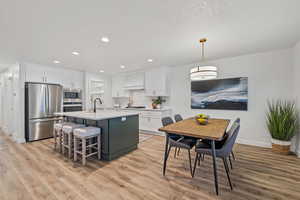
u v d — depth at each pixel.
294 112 2.83
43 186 1.82
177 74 4.58
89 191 1.72
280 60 3.07
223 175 2.07
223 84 3.72
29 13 1.68
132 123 3.12
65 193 1.68
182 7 1.60
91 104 5.25
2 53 3.08
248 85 3.43
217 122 2.64
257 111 3.34
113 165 2.40
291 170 2.20
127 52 3.11
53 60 3.67
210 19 1.85
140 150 3.12
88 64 4.13
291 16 1.78
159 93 4.57
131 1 1.49
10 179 1.97
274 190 1.73
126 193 1.69
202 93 4.05
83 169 2.26
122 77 5.75
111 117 2.57
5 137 4.12
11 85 4.22
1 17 1.74
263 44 2.75
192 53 3.23
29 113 3.67
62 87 4.40
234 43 2.67
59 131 3.00
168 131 1.99
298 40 2.57
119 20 1.86
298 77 2.70
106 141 2.61
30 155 2.80
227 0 1.50
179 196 1.64
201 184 1.86
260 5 1.57
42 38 2.35
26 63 3.75
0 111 5.33
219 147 2.12
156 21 1.89
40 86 3.87
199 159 2.40
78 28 2.05
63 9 1.61
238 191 1.71
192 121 2.76
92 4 1.53
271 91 3.18
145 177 2.03
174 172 2.17
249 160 2.56
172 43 2.62
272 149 2.96
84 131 2.38
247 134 3.46
